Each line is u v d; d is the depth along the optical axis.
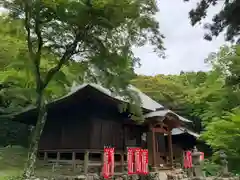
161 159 23.02
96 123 18.89
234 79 15.27
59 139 19.98
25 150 25.17
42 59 15.21
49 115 21.30
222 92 18.95
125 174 18.08
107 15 12.29
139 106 15.43
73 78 15.32
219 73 23.34
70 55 13.85
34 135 13.15
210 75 24.91
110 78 13.62
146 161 19.11
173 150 29.59
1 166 17.89
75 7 11.52
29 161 12.66
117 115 20.86
